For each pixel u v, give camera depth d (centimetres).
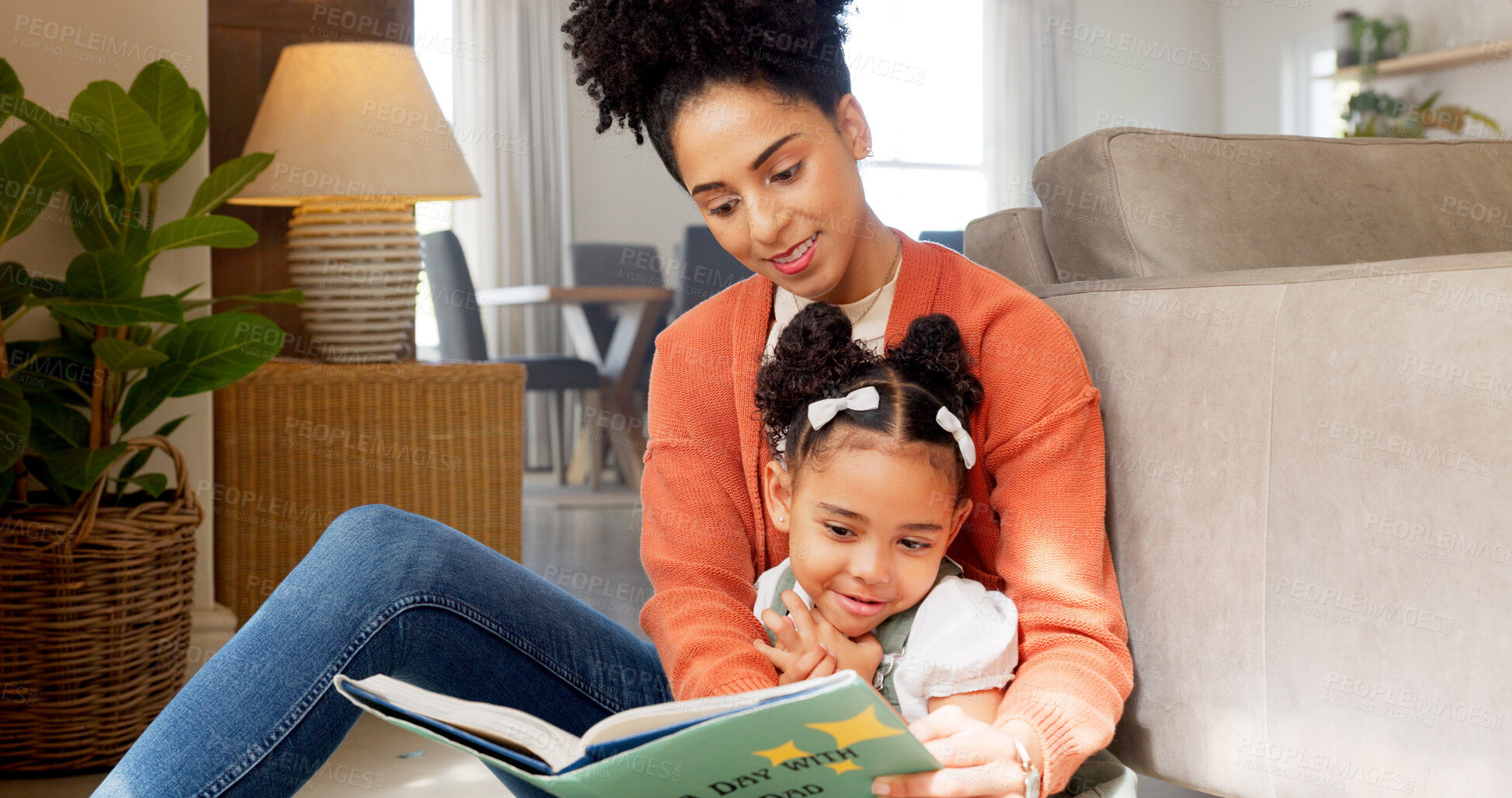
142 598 170
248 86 257
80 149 168
